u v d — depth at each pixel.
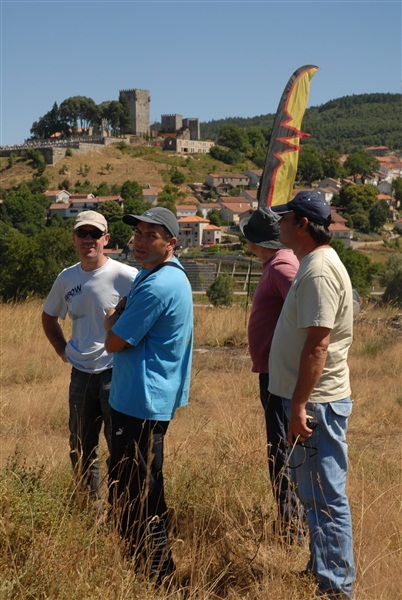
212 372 9.34
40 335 10.77
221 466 4.72
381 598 3.58
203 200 158.38
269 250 4.45
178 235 3.89
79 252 4.58
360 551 3.99
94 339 4.55
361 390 8.32
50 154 162.75
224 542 3.89
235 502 4.37
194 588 3.46
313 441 3.57
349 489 4.84
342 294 3.54
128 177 163.75
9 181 155.62
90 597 3.17
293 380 3.68
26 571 3.18
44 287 45.16
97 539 3.59
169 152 185.00
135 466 3.73
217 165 183.75
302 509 4.17
